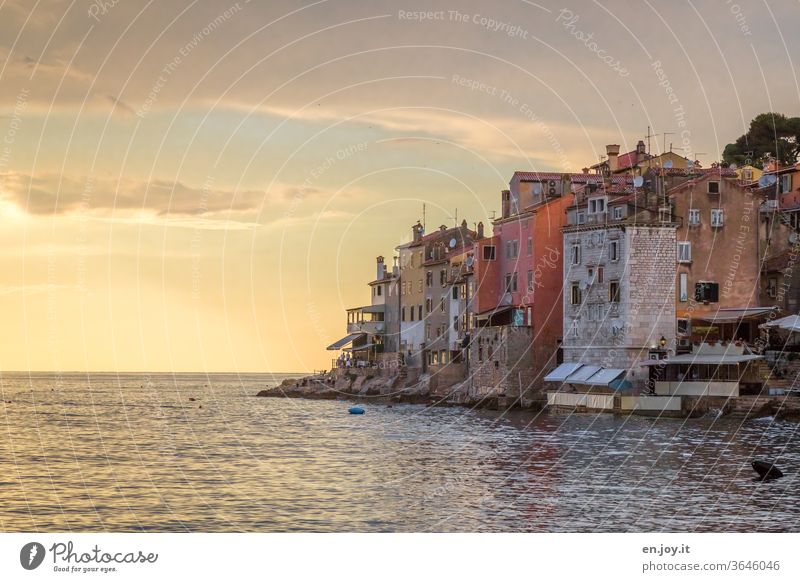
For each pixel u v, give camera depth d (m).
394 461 80.00
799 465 72.31
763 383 108.75
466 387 145.00
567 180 137.88
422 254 172.75
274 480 70.25
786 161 163.50
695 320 118.38
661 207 118.31
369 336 188.75
